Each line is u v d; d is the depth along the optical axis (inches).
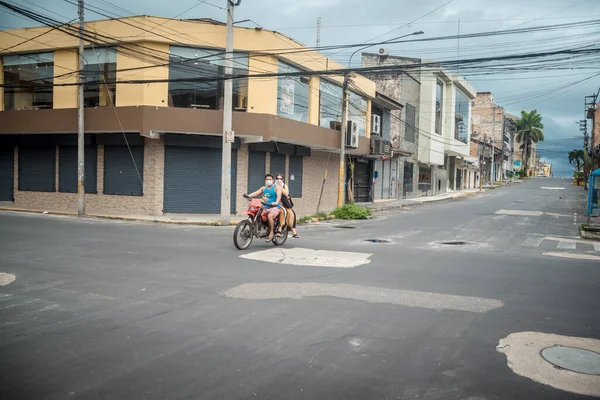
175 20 757.9
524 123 3474.4
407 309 244.8
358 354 181.8
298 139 843.4
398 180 1440.7
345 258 398.9
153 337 196.7
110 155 815.1
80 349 182.1
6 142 901.2
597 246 531.2
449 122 1743.4
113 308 238.7
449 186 2037.4
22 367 164.9
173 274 321.4
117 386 150.9
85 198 836.0
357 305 250.1
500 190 2038.6
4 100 890.7
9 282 290.7
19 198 904.3
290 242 499.2
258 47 785.6
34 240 462.3
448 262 392.2
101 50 792.9
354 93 1096.2
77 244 444.5
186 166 794.8
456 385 156.8
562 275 346.9
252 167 835.4
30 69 860.0
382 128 1288.1
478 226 720.3
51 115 816.9
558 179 3284.9
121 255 391.5
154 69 757.9
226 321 219.5
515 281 321.1
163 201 785.6
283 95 850.8
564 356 183.9
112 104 783.7
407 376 162.9
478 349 189.9
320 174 1034.7
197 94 780.6
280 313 233.3
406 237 577.3
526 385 157.8
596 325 225.3
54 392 146.3
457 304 256.4
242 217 775.7
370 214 886.4
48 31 769.6
